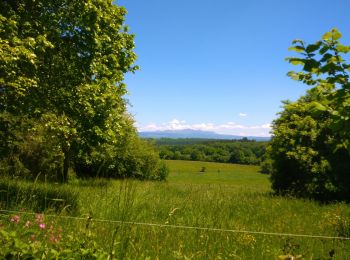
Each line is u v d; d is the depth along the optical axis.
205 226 8.16
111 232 4.82
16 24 12.22
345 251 7.70
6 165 16.08
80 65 13.84
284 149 24.05
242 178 64.38
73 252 3.84
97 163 30.48
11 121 14.45
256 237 8.19
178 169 93.00
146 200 9.95
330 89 4.21
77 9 13.48
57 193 9.30
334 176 21.20
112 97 14.12
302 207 15.32
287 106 4.50
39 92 13.48
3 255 3.37
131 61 15.93
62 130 12.98
